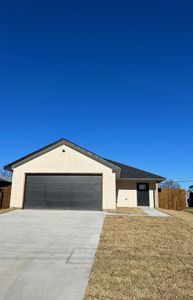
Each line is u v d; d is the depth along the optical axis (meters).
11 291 6.21
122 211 20.56
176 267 7.93
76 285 6.57
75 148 21.73
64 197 21.06
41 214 17.88
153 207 26.95
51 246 9.91
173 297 6.04
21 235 11.70
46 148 21.70
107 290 6.31
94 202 20.86
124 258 8.61
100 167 21.36
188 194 35.41
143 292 6.24
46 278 6.95
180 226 14.28
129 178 27.91
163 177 28.06
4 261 8.19
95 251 9.30
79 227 13.47
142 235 11.80
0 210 19.70
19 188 21.36
